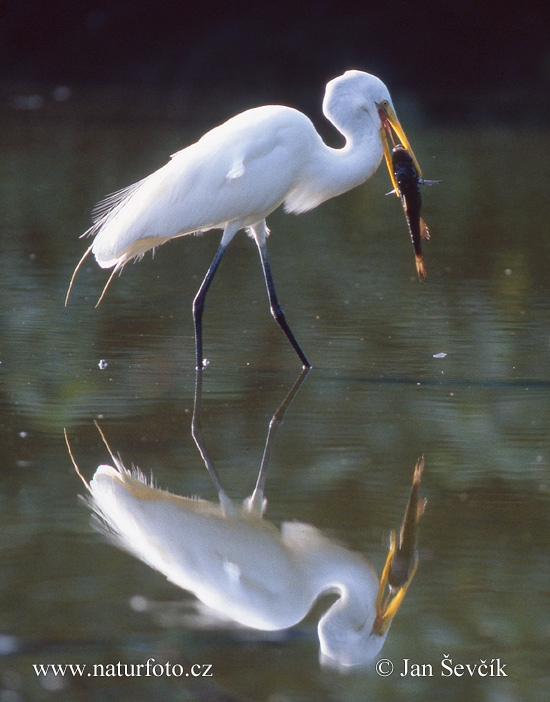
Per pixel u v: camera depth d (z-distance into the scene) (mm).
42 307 13898
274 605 5922
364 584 6133
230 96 47875
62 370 10938
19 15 51781
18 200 22781
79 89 49562
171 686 5051
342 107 11070
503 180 27750
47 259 17172
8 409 9484
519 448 8461
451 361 11438
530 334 12633
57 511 7055
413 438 8734
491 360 11477
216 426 9062
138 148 31562
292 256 18234
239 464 8062
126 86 50531
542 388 10344
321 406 9742
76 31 52000
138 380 10609
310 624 5742
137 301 14492
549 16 48594
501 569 6234
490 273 16578
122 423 9141
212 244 19766
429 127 38750
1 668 5184
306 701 5008
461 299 14664
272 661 5352
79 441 8586
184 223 10773
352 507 7215
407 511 7125
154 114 40875
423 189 26578
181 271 16891
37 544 6527
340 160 11102
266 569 6309
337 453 8359
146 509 7137
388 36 49531
